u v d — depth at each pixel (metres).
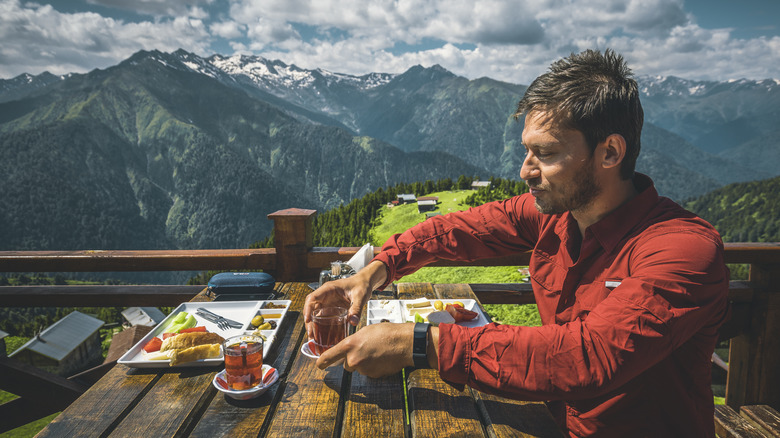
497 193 90.06
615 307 0.90
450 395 1.31
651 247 0.98
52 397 2.61
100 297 2.88
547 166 1.04
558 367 0.89
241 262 2.89
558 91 0.99
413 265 1.64
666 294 0.88
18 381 2.55
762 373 2.65
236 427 1.15
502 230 1.62
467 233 1.64
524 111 1.08
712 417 1.10
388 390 1.34
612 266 1.09
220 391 1.35
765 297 2.62
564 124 0.99
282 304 1.96
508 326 1.00
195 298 2.16
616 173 1.05
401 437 1.11
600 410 1.10
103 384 1.38
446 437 1.10
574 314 1.20
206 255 2.88
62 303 2.90
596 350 0.87
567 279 1.21
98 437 1.11
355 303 1.48
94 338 48.25
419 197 95.31
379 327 1.05
